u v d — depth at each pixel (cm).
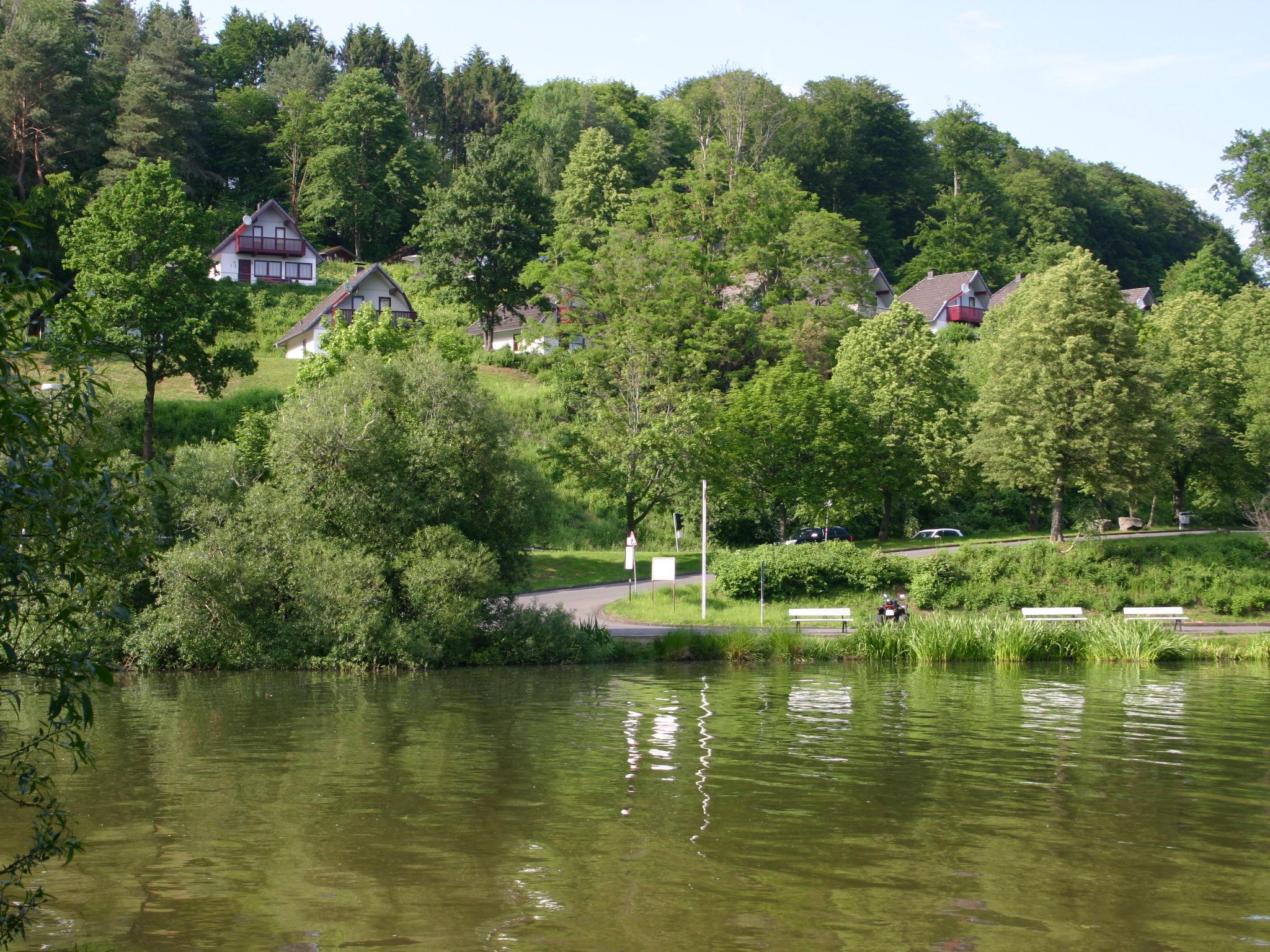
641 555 5778
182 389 6662
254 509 3020
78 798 1334
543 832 1183
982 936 879
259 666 2862
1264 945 864
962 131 12356
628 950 844
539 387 7375
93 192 8706
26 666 694
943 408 6131
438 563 2923
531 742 1731
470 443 3259
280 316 8681
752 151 10988
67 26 10119
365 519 3077
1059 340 5044
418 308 9194
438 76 14875
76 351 698
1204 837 1181
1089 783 1451
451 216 8181
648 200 8519
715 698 2295
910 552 5266
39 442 664
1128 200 13562
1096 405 4881
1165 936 883
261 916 919
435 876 1027
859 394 6162
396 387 3353
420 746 1697
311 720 1958
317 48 14800
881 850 1120
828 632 3675
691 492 5256
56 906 947
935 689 2484
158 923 904
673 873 1038
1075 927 902
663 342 6469
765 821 1235
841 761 1586
